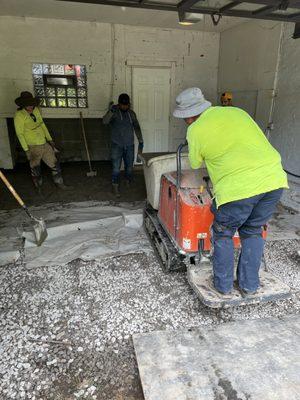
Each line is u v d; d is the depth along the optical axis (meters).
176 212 2.41
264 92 4.82
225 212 1.95
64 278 2.60
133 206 4.27
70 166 6.48
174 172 2.71
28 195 4.76
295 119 4.14
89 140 6.72
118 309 2.21
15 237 3.32
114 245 3.14
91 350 1.86
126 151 4.97
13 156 6.23
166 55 6.27
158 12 5.07
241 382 1.59
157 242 2.97
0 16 5.42
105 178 5.69
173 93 6.52
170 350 1.80
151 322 2.08
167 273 2.65
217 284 2.12
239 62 5.65
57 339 1.94
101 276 2.62
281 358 1.74
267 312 2.18
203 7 2.43
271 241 3.22
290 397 1.51
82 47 5.88
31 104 4.36
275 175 1.89
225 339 1.89
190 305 2.26
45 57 5.79
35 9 5.04
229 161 1.87
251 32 5.18
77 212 4.02
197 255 2.38
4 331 2.00
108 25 5.84
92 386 1.63
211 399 1.50
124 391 1.61
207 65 6.51
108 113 4.68
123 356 1.82
